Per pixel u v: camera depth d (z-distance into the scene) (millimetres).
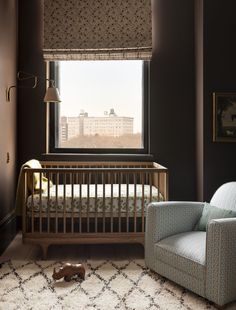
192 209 3037
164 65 4398
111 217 3385
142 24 4312
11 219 3980
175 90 4414
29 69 4371
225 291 2340
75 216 3387
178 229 2967
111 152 4520
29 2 4355
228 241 2355
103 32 4324
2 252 3518
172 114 4418
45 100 3883
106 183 4348
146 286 2707
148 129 4484
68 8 4309
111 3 4309
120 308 2348
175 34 4395
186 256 2566
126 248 3703
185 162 4430
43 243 3320
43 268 3084
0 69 3520
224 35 4023
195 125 4391
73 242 3348
